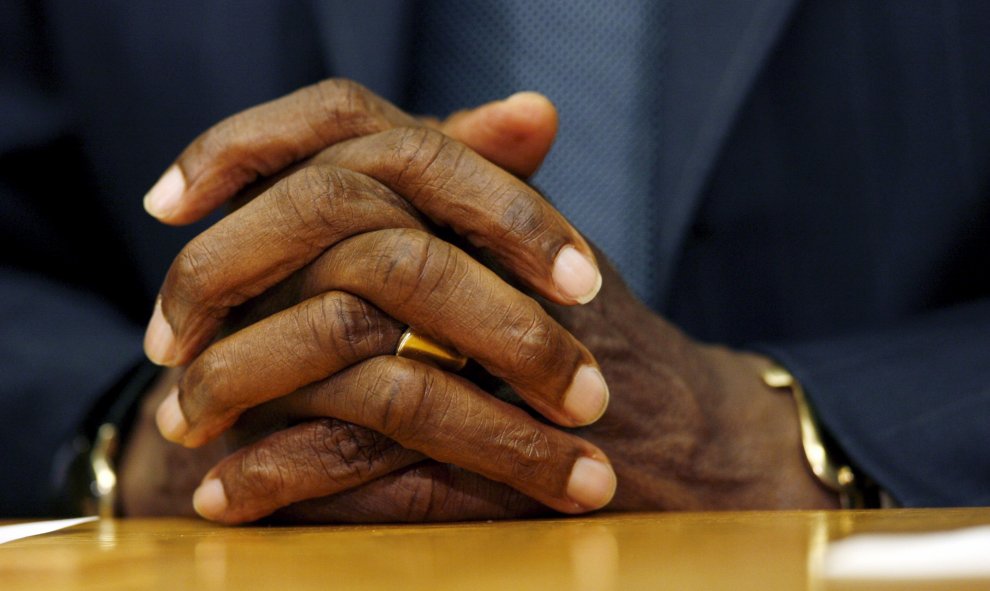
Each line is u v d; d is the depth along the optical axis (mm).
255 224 957
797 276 1697
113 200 1938
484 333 905
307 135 1061
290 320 921
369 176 982
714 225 1688
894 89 1662
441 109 1784
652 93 1739
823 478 1178
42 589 469
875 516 760
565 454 933
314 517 981
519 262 966
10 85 1887
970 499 1117
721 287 1714
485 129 1081
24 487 1419
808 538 588
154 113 1865
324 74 1822
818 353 1327
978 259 1686
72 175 1943
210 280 970
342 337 905
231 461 969
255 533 812
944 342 1331
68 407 1413
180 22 1829
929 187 1670
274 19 1809
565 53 1759
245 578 486
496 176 970
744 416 1225
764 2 1534
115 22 1846
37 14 1895
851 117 1665
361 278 904
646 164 1732
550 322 920
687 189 1549
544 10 1753
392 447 943
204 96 1835
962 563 472
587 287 955
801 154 1672
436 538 685
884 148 1673
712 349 1341
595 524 795
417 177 966
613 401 1099
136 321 1950
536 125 1068
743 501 1179
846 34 1658
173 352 1022
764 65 1535
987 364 1256
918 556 498
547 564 504
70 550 667
